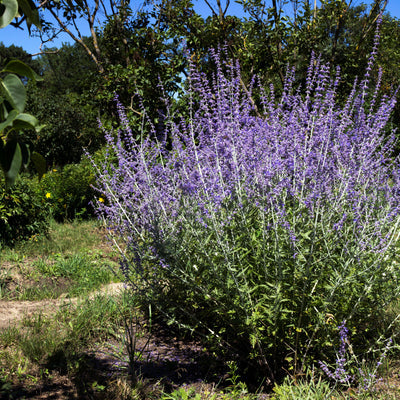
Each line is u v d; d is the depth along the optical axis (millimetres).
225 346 3377
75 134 18141
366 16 7398
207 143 3617
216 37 7477
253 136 3432
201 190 3102
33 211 7496
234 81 3781
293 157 3127
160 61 7363
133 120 6371
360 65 7148
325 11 7551
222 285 2846
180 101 5668
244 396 2766
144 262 3672
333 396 2627
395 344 2977
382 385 2762
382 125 3422
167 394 2750
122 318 4035
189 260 3027
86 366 3137
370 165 3365
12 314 4074
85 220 9609
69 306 4273
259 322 3018
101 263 6148
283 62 7453
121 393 2770
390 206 3166
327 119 3324
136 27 8273
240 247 2908
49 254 6816
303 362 2889
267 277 2938
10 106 1079
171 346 3574
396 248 3080
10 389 2754
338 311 2887
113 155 6520
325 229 2971
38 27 1251
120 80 7352
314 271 2945
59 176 10047
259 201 3090
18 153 1067
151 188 3305
